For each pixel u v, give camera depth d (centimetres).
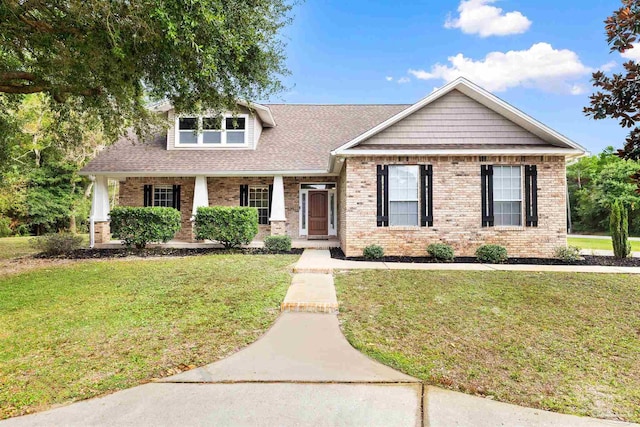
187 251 1197
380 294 635
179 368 358
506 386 328
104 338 437
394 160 1063
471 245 1047
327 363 372
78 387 318
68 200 2319
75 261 1023
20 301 600
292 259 1014
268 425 261
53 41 631
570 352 407
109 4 534
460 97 1085
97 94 840
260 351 403
